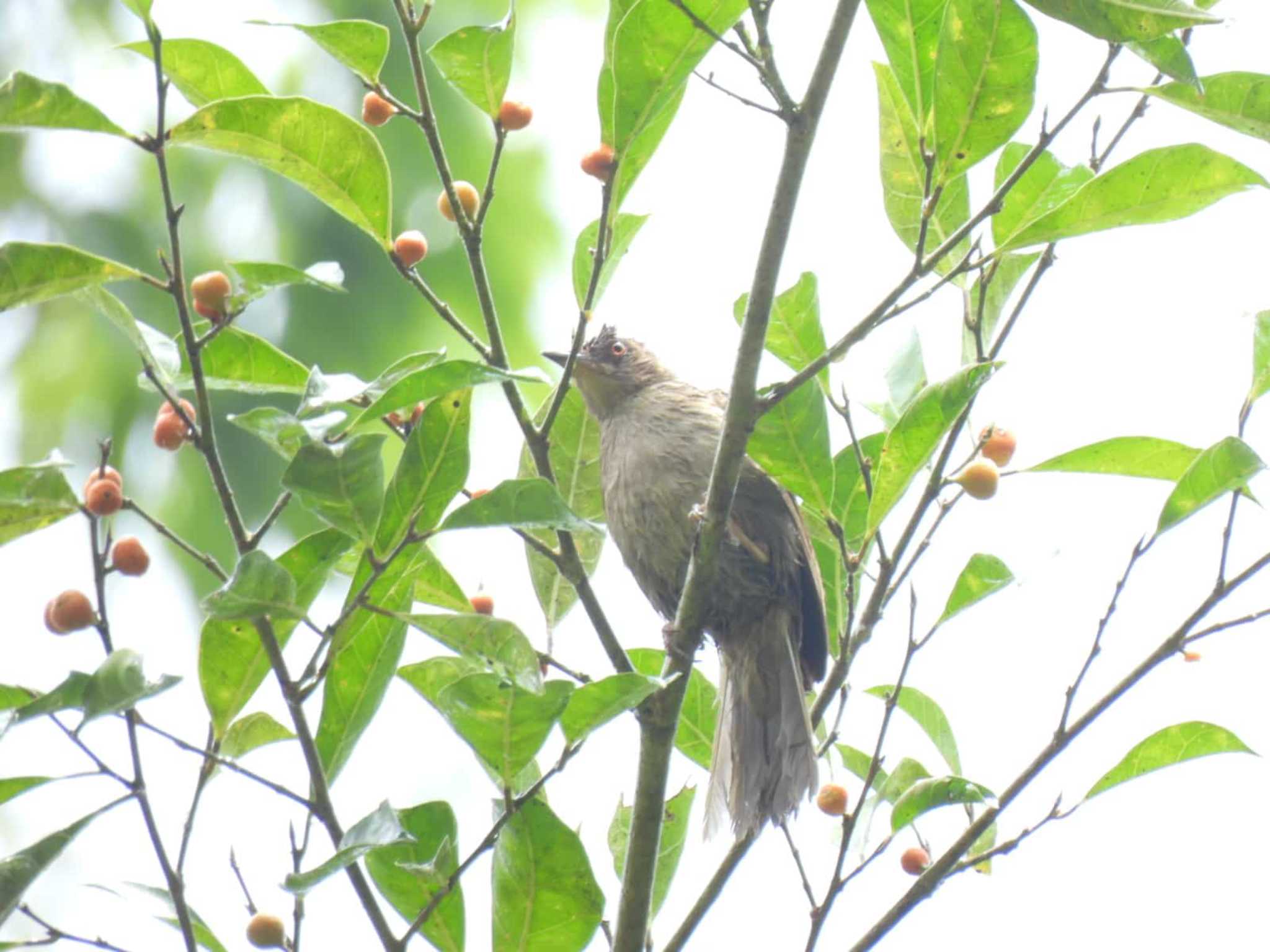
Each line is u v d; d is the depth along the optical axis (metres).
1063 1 6.16
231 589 5.54
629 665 7.41
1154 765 7.27
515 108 7.19
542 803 6.30
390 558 5.73
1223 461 7.02
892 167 8.50
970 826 7.07
